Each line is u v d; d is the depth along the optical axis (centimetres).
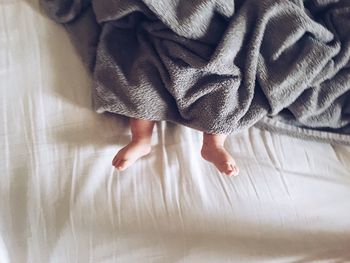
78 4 89
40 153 74
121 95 80
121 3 82
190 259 68
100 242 68
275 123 85
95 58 86
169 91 80
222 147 79
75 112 80
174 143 81
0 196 69
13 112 77
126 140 80
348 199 78
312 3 86
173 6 78
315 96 82
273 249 70
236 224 72
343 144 86
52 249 67
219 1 78
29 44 86
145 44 84
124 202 72
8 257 67
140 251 68
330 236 72
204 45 80
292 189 77
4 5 90
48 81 82
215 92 78
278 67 80
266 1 80
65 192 71
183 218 71
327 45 81
